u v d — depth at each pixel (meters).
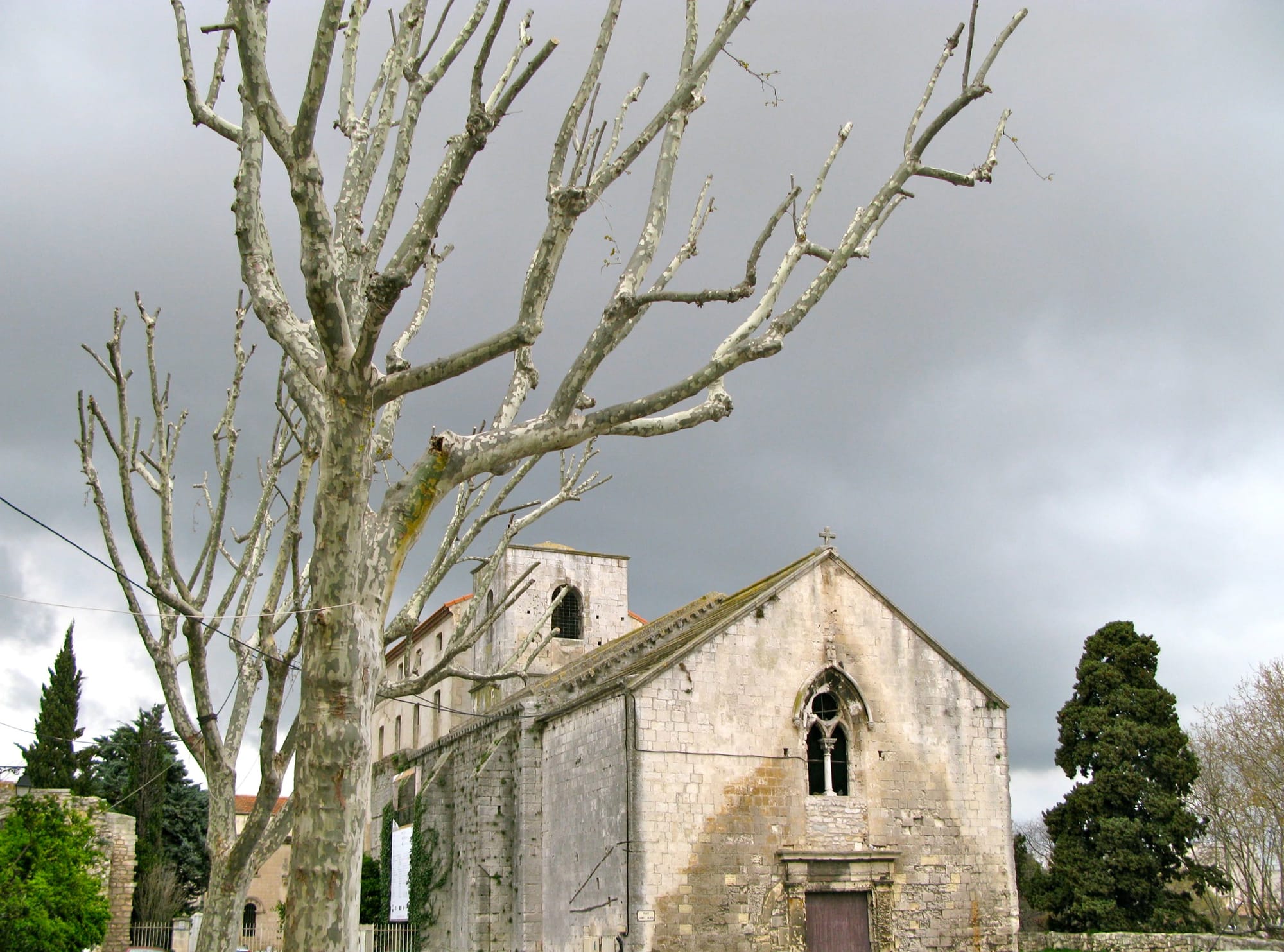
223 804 13.22
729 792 29.03
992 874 31.31
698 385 11.48
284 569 13.53
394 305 9.09
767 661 30.53
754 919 28.25
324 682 9.43
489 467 11.14
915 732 31.75
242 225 11.20
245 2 9.29
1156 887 38.75
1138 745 40.25
